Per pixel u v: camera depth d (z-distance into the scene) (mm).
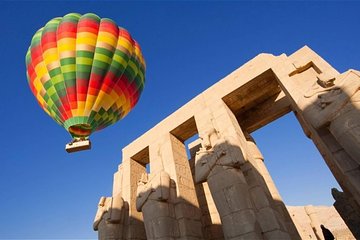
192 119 14547
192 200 12961
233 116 13688
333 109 8344
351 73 8625
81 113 15812
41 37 16938
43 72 16125
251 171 10883
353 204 11992
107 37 17031
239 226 8883
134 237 13820
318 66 10812
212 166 10406
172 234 11008
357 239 13188
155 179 12391
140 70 18828
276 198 12531
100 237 13664
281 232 9258
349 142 7766
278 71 11867
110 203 14406
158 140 15508
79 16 18125
